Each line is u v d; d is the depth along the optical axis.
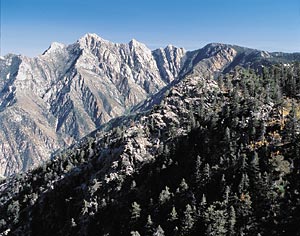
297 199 113.00
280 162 124.19
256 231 111.44
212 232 111.31
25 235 184.75
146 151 178.62
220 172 134.25
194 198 129.12
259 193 118.94
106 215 154.50
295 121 136.12
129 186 160.12
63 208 180.62
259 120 150.12
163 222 129.88
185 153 158.00
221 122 163.50
